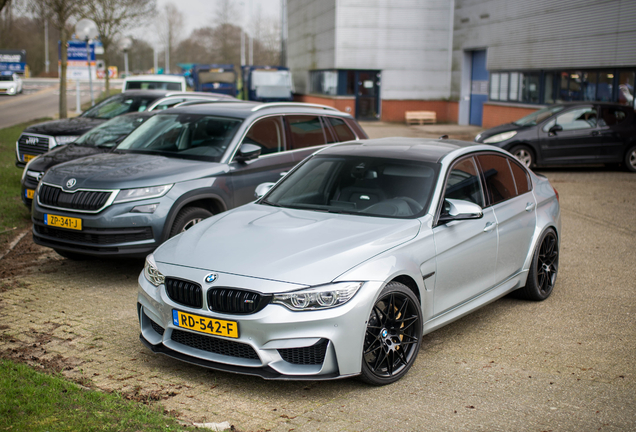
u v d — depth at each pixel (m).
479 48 27.70
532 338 4.77
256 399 3.68
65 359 4.20
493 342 4.68
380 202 4.54
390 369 3.93
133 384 3.84
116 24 28.75
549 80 22.30
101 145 8.55
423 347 4.59
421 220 4.33
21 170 12.30
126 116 9.55
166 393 3.73
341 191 4.76
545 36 22.23
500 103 25.34
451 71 30.75
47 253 6.99
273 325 3.54
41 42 81.81
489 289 5.00
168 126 7.22
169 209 5.91
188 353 3.82
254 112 7.15
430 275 4.25
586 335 4.83
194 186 6.14
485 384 3.94
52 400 3.37
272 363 3.58
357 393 3.79
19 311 5.14
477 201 4.91
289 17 43.91
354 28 30.41
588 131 14.02
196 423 3.33
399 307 3.98
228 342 3.73
